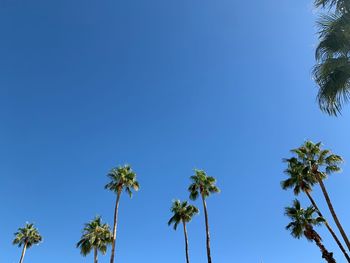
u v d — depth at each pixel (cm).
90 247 5609
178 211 5591
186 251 5244
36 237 7056
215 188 5428
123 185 5219
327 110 1328
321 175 4153
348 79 1304
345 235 3750
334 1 1360
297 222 4203
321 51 1366
